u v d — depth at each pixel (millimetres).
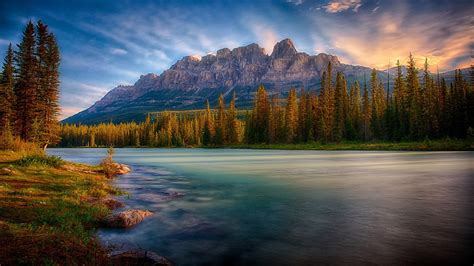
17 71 58844
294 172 35406
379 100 111625
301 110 112000
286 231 12578
